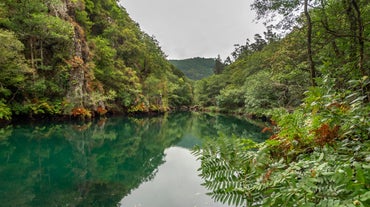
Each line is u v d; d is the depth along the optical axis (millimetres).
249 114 28594
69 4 27875
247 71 36156
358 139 2135
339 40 4219
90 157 10906
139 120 28812
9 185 6863
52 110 21000
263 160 2387
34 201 5754
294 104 14180
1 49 15109
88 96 24844
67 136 15680
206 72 171500
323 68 3027
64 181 7355
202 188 6309
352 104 2377
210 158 2678
